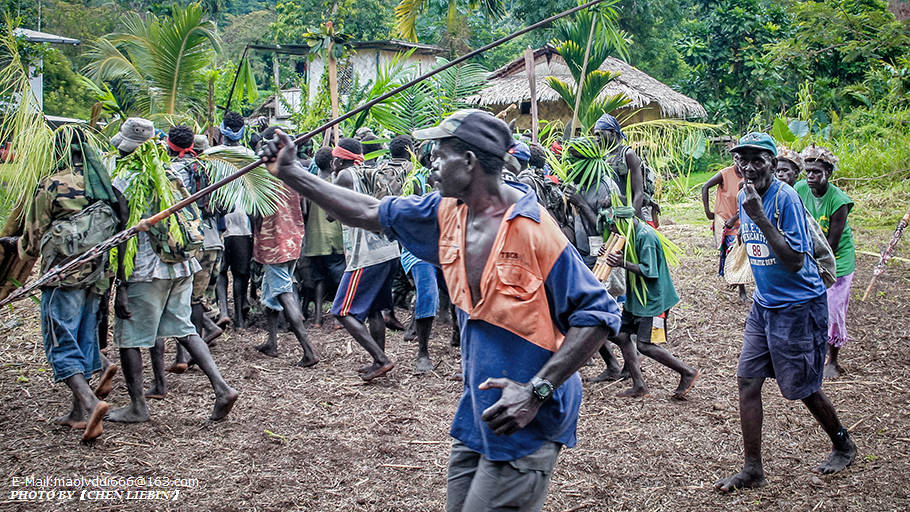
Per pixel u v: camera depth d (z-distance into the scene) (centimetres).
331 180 718
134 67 1143
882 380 609
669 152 920
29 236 461
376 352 598
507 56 3092
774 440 493
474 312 271
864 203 1541
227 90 1802
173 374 616
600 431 511
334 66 1012
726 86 2575
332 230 757
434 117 905
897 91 2070
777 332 421
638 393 577
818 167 579
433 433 502
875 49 2323
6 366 627
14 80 480
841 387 596
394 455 468
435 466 454
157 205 492
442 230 285
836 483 432
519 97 1970
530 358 267
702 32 2614
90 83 666
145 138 495
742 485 427
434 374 624
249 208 621
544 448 272
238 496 413
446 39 2583
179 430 501
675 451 479
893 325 766
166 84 1143
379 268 596
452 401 564
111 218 475
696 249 1162
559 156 885
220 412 511
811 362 423
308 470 446
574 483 434
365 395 574
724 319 802
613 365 616
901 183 1648
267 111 2494
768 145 411
